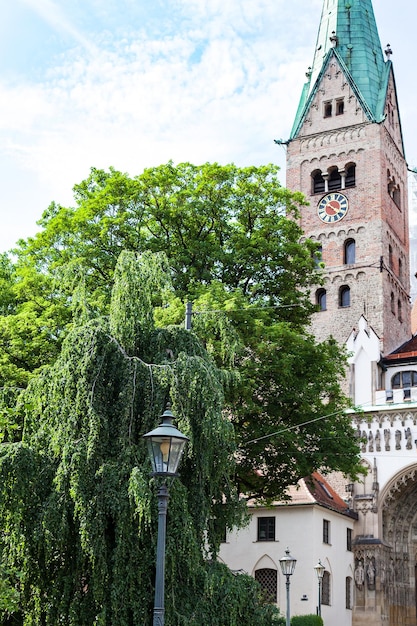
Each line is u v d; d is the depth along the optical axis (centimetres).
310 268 3884
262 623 2262
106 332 2361
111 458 2189
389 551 6038
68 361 2269
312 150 7356
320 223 7100
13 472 2112
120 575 2048
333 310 6775
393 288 6988
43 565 2134
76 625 2053
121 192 3778
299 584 5156
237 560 5372
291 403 3366
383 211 6950
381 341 6519
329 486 6081
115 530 2080
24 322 3052
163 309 2983
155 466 1714
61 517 2086
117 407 2253
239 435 3222
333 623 5378
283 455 3384
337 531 5638
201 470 2281
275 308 3750
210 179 3950
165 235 3819
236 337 2772
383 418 6112
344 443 3544
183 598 2153
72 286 2667
